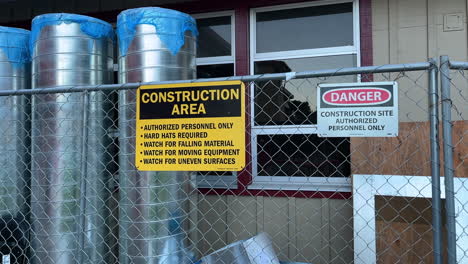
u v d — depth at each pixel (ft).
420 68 5.57
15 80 10.26
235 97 6.31
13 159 10.12
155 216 8.60
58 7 13.82
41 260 9.37
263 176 12.37
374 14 11.33
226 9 12.62
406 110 10.94
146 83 6.66
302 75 5.99
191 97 6.52
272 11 12.60
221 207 12.21
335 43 12.01
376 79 11.26
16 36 10.34
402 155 9.55
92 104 9.61
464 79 10.52
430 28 10.88
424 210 9.32
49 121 9.32
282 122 12.30
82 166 8.18
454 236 5.41
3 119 10.02
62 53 9.34
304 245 11.43
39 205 9.41
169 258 8.70
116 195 12.01
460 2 10.68
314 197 11.37
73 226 9.35
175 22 9.12
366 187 9.45
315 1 12.01
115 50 13.09
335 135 5.94
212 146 6.43
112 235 10.55
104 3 13.41
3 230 10.02
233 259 8.45
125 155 8.87
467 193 8.64
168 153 6.65
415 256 9.12
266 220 11.78
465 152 9.05
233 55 12.72
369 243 9.29
